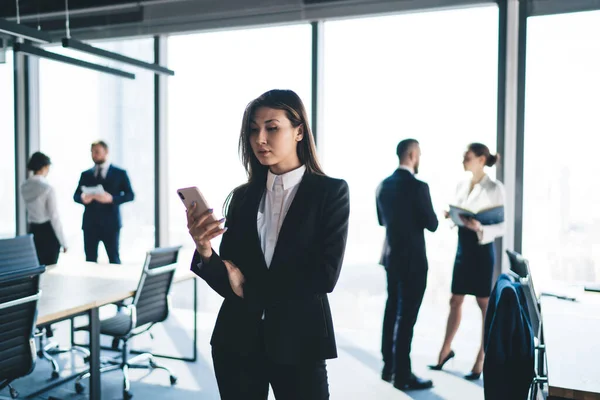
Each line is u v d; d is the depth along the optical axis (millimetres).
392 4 4641
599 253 4230
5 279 2348
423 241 3443
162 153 5543
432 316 4660
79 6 5332
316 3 4816
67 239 5383
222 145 5219
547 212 4328
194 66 5371
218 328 1395
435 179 4551
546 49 4293
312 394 1342
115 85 5641
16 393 3387
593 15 4172
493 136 4445
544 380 2057
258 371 1372
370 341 4570
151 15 5309
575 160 4254
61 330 4934
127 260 5621
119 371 3930
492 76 4445
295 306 1333
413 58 4664
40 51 4070
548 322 2051
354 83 4840
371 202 4773
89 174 5320
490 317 2254
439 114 4574
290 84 5066
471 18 4512
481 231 3508
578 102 4234
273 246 1367
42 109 6031
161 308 3586
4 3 5508
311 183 1368
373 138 4758
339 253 1331
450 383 3650
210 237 1278
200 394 3496
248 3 4965
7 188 6227
